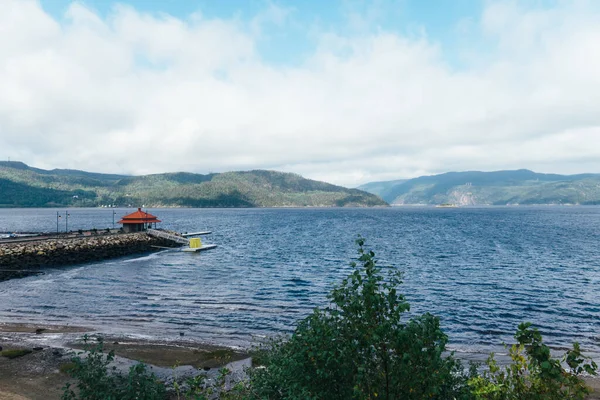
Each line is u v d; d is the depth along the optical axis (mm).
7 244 54938
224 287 38625
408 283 39938
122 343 21906
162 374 17250
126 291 36938
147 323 26500
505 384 6270
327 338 6250
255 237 96938
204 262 56156
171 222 170375
